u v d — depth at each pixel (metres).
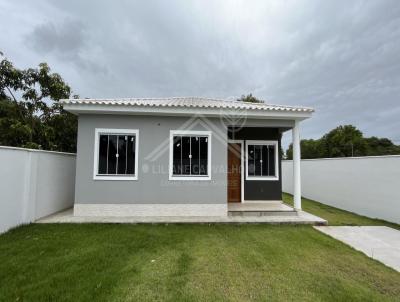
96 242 4.66
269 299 2.92
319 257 4.22
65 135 11.46
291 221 6.40
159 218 6.49
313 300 2.91
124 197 6.65
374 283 3.37
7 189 5.13
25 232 5.16
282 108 6.70
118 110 6.34
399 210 6.58
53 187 6.92
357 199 8.11
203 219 6.48
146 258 4.01
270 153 8.80
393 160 6.82
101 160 6.69
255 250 4.48
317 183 10.71
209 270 3.65
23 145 9.54
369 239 5.27
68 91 11.12
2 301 2.75
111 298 2.85
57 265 3.64
